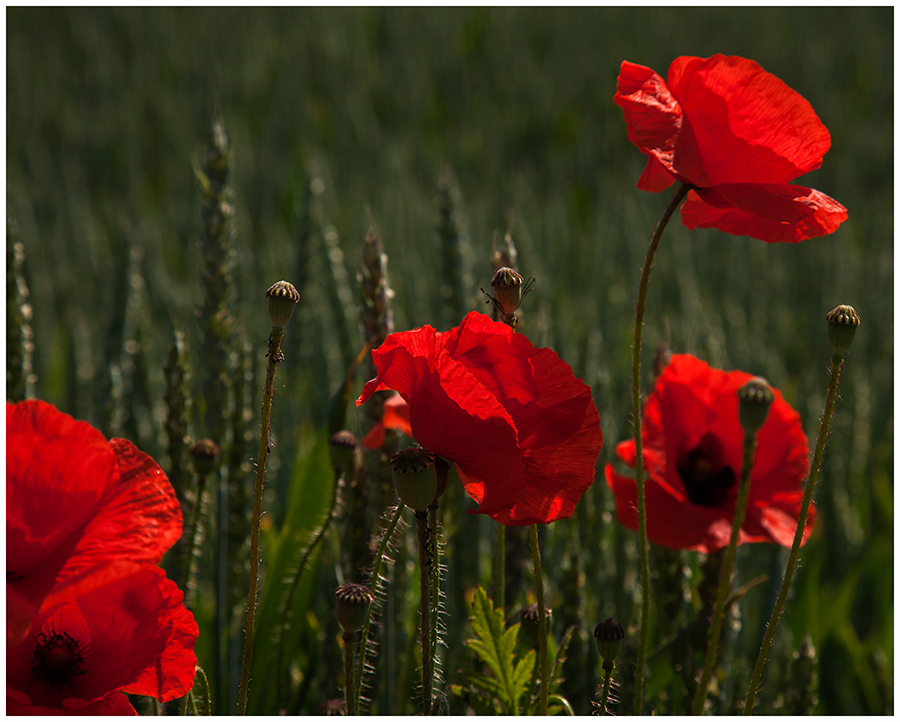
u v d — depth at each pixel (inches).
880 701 74.0
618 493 61.9
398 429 62.3
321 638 63.9
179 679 56.9
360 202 177.2
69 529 56.2
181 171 226.7
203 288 64.6
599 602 67.9
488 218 171.0
